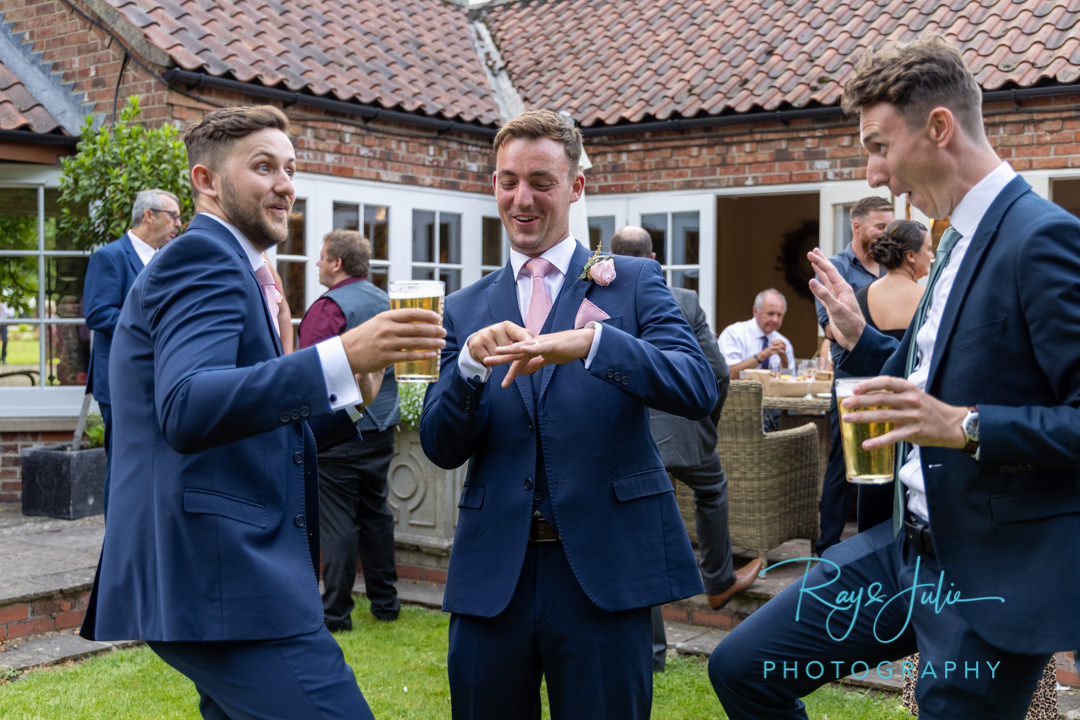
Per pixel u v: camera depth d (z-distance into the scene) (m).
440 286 2.00
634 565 2.20
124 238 5.17
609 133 8.78
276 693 1.95
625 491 2.21
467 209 9.02
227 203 2.12
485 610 2.21
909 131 1.88
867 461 1.84
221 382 1.79
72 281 7.18
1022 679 1.87
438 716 3.61
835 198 7.82
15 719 3.52
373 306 4.62
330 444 2.35
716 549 4.37
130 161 6.36
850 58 8.05
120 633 2.03
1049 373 1.73
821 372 5.84
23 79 7.54
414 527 5.53
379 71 8.51
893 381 1.70
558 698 2.24
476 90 9.34
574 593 2.21
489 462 2.29
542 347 2.00
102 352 5.00
